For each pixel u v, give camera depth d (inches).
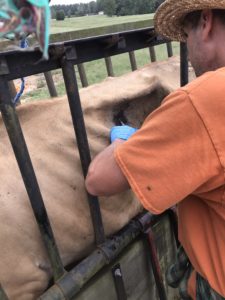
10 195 41.9
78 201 47.5
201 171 36.0
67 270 50.0
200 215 45.1
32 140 45.7
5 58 34.0
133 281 60.2
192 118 35.3
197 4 37.5
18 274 42.7
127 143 38.1
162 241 65.7
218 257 43.9
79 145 45.1
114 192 41.4
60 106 49.4
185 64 61.7
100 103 51.8
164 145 36.5
